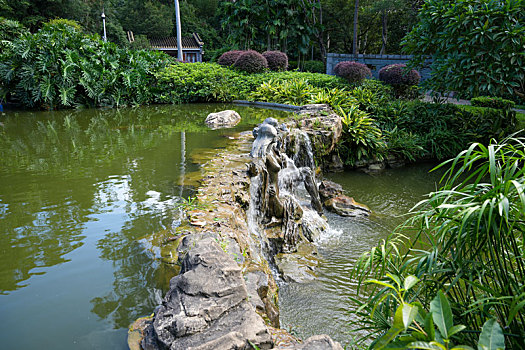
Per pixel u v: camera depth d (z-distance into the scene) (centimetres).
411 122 1054
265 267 351
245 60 1587
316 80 1429
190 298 194
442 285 200
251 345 174
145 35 3862
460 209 184
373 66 2014
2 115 1080
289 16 2144
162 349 178
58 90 1220
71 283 270
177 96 1416
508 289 177
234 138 765
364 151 891
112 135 812
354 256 486
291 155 674
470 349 113
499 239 166
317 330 333
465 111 1030
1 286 268
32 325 226
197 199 403
